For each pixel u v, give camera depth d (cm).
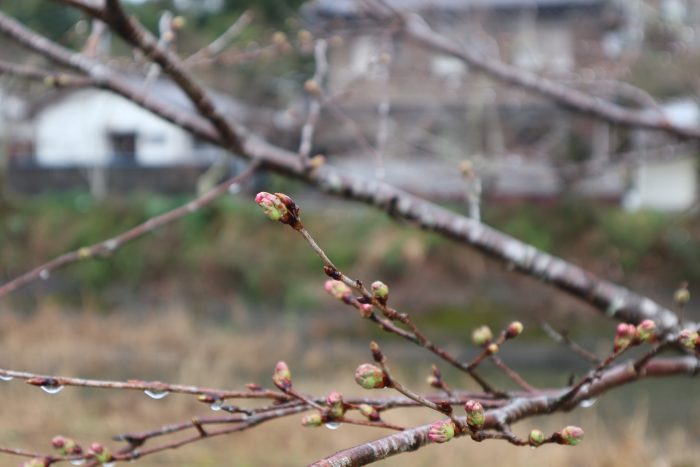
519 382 151
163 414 903
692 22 816
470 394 148
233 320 1473
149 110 261
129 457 130
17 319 1381
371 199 259
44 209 1706
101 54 323
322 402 131
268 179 1708
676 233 1487
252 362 1230
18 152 1859
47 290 1606
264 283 1543
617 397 1077
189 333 1334
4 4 684
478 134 1141
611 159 542
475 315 1441
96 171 1803
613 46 852
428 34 429
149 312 1480
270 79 1138
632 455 767
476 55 441
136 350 1248
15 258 1634
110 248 228
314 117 274
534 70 586
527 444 106
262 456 771
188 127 261
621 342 130
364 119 1199
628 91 570
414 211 255
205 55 317
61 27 698
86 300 1537
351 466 98
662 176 1652
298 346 1348
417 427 109
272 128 835
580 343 1312
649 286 1488
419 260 1535
